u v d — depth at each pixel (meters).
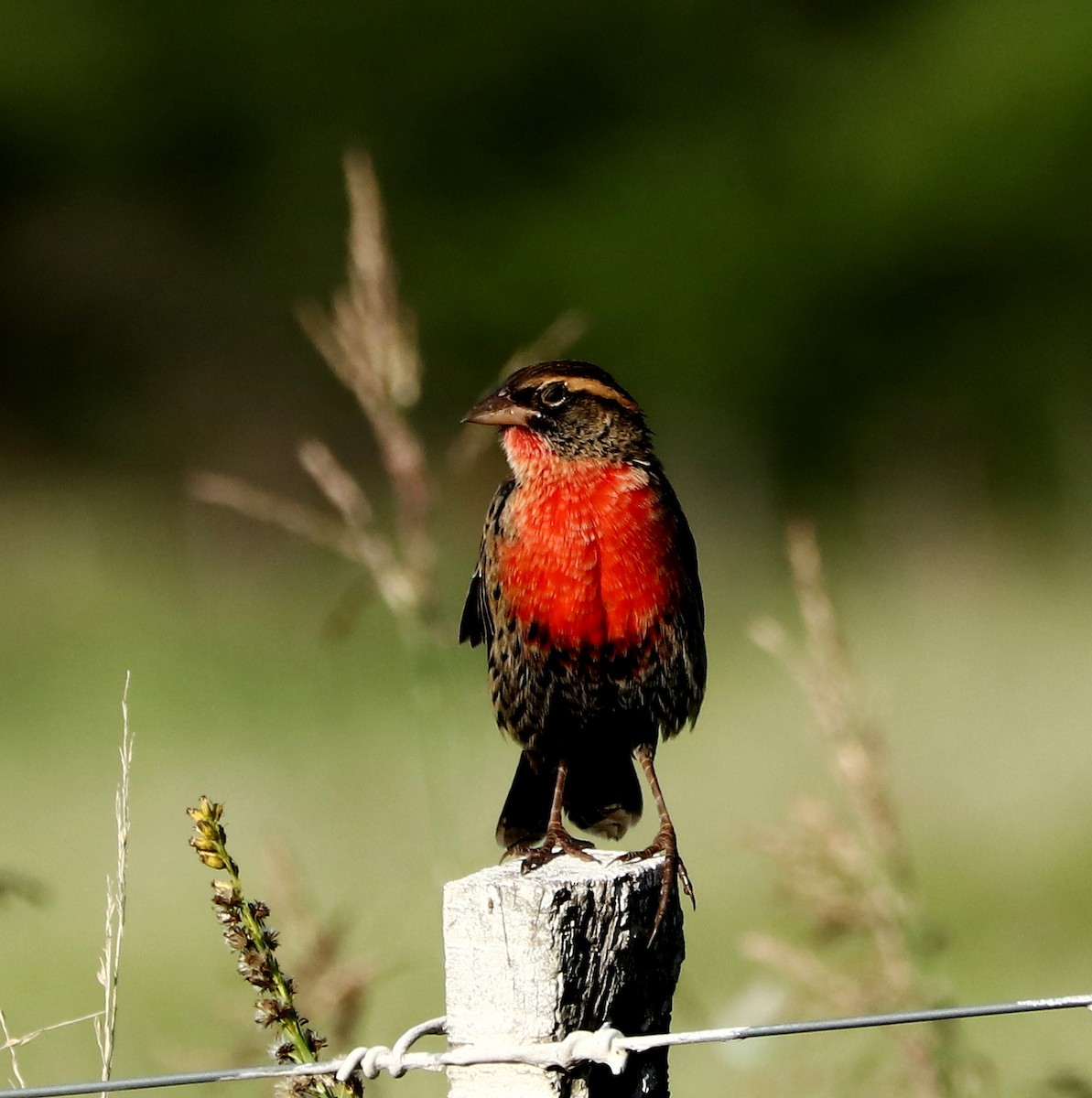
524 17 32.19
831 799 10.96
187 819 11.63
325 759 13.05
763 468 30.75
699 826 10.84
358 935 8.38
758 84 31.92
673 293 30.83
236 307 33.59
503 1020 3.90
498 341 31.58
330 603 20.41
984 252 29.91
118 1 33.56
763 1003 6.02
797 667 5.96
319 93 32.97
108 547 24.14
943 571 21.69
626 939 3.97
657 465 5.86
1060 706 13.38
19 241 33.47
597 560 5.61
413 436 6.58
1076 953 8.97
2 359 33.12
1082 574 20.19
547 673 5.73
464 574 18.22
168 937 9.48
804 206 30.66
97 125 33.50
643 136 32.09
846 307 30.44
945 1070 5.73
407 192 32.66
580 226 31.33
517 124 32.44
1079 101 29.34
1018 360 29.80
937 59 30.89
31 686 16.06
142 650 17.50
